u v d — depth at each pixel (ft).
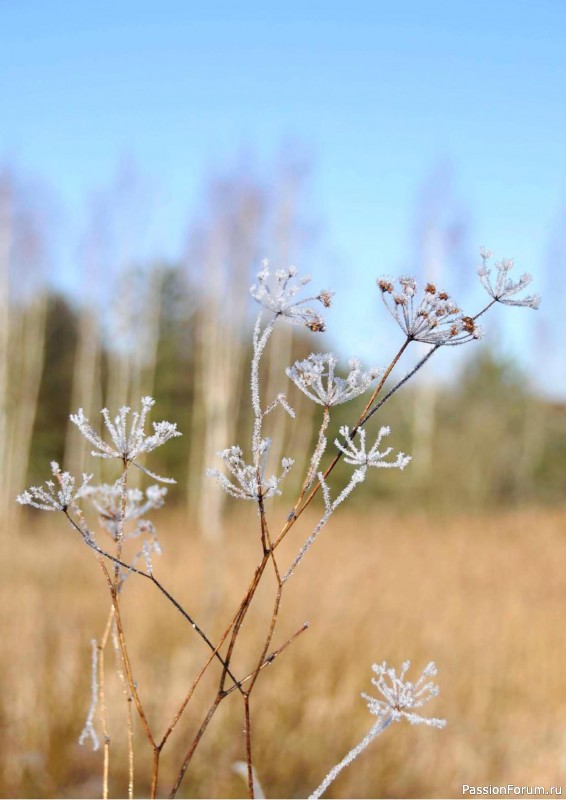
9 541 35.91
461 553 35.73
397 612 20.93
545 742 13.28
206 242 53.31
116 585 3.03
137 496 3.10
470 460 57.47
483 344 63.72
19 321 61.72
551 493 61.21
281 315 2.37
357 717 14.03
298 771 13.14
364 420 2.39
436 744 13.21
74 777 12.54
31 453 64.49
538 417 63.36
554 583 29.22
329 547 33.96
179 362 71.05
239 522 42.34
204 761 13.16
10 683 13.33
